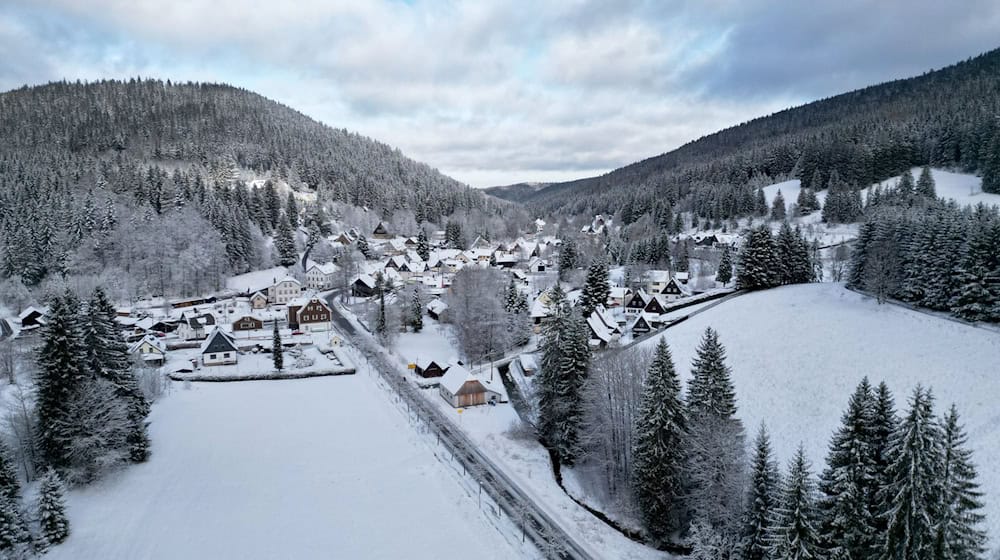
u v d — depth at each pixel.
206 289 149.00
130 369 63.22
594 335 96.06
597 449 59.25
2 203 159.88
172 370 89.69
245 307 139.62
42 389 52.78
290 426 70.56
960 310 71.75
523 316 110.88
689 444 49.44
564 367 62.91
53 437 52.00
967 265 72.38
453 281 129.12
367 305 132.25
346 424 71.38
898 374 63.38
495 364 97.19
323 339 111.81
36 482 51.47
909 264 82.06
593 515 52.94
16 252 136.25
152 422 70.50
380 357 101.06
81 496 51.72
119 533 46.88
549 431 66.69
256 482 56.47
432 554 45.38
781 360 72.31
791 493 36.12
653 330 98.00
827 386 64.75
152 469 58.28
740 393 67.81
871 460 35.38
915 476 32.00
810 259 116.25
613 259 184.12
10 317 118.25
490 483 56.94
